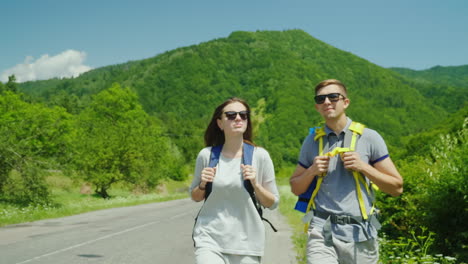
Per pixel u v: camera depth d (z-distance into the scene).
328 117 3.53
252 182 3.29
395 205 8.25
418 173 7.99
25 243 9.98
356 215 3.34
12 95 43.56
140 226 14.42
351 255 3.31
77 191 39.97
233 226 3.35
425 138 42.03
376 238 3.41
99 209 23.50
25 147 24.73
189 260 8.36
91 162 33.94
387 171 3.43
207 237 3.36
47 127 28.34
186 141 121.31
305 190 3.54
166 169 43.75
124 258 8.39
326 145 3.55
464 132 7.24
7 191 23.47
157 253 9.06
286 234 13.07
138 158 36.66
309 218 3.50
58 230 12.77
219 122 3.60
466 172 6.66
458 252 6.57
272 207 3.44
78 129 49.66
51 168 25.17
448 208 6.98
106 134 36.47
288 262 8.23
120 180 36.44
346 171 3.40
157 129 45.41
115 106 55.66
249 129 3.59
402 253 6.00
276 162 138.75
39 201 23.08
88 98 155.38
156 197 38.69
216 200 3.40
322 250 3.33
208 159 3.49
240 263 3.36
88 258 8.27
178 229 13.77
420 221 7.65
